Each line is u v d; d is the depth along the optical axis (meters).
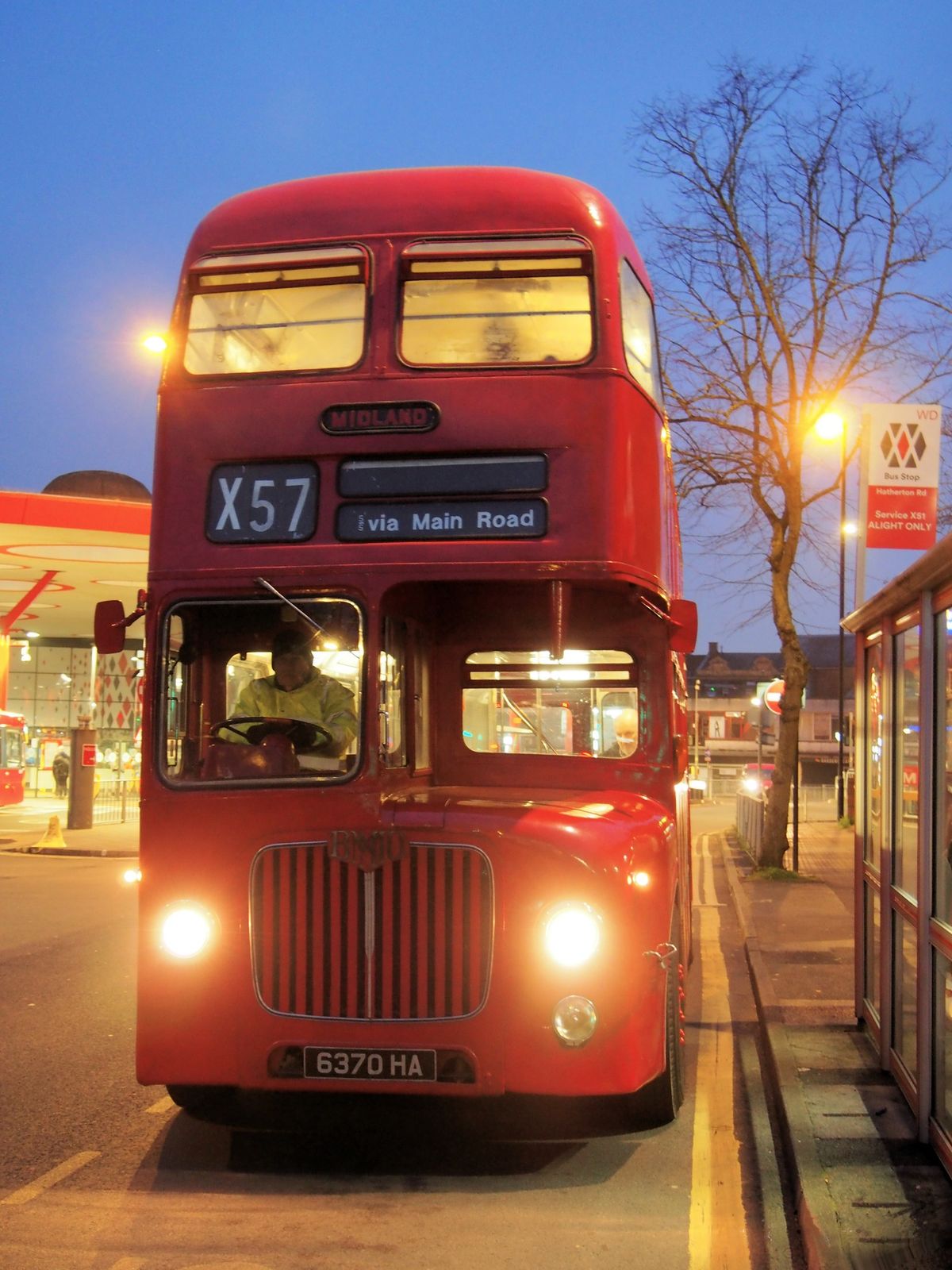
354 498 6.01
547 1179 5.80
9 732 36.47
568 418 6.00
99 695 53.47
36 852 23.95
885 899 7.09
